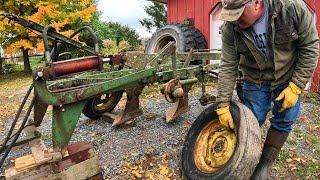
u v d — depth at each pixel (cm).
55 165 257
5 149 331
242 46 249
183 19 912
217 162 268
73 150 269
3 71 1581
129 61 357
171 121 475
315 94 630
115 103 512
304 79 234
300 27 221
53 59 335
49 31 314
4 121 577
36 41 1285
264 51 240
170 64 419
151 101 620
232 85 266
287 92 239
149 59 373
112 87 298
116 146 394
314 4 650
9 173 248
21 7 1248
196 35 831
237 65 266
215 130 291
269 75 255
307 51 228
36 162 252
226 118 262
